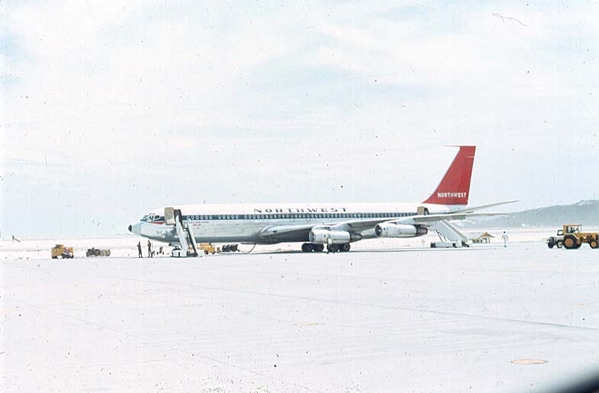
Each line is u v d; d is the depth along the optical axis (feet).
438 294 85.97
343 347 49.93
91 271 148.77
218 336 55.47
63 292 95.66
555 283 100.17
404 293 87.76
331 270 136.05
